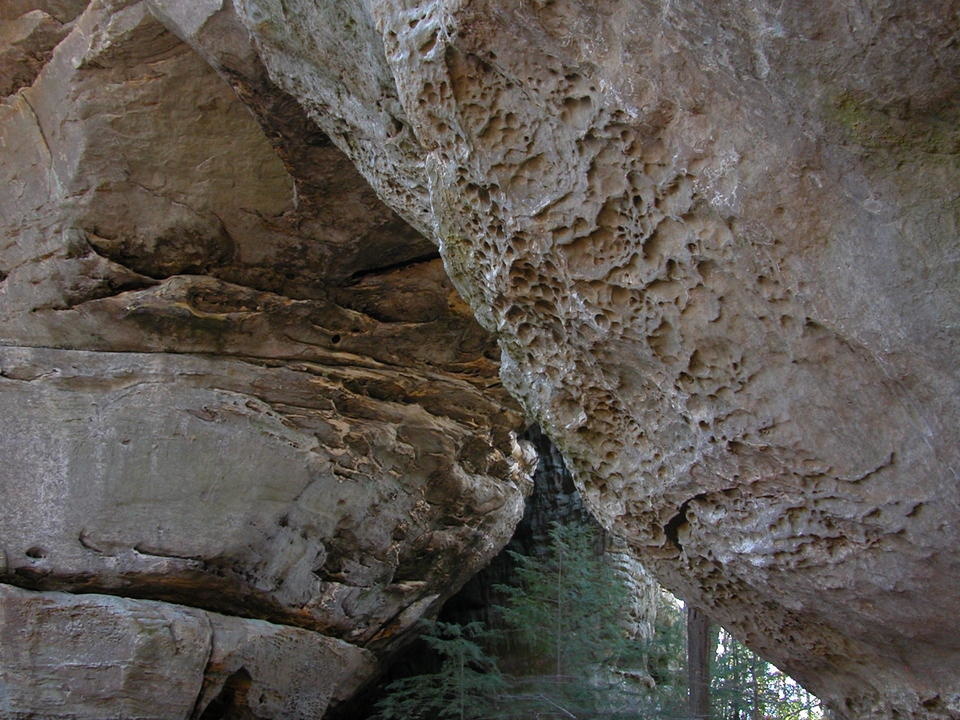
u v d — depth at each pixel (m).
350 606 7.61
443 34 3.35
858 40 2.50
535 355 4.07
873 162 2.69
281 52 4.84
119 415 6.75
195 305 6.86
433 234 4.88
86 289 6.67
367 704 8.72
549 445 10.96
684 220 3.16
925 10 2.37
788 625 3.91
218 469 6.92
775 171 2.85
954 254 2.63
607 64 3.07
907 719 3.66
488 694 7.51
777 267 2.98
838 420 3.10
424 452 7.74
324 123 5.10
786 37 2.61
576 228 3.45
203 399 6.90
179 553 6.82
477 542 8.44
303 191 6.38
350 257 6.94
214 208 6.51
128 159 6.24
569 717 6.93
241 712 7.04
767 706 7.23
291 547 7.20
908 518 3.09
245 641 6.95
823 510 3.34
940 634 3.33
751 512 3.63
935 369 2.77
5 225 6.66
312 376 7.26
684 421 3.63
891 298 2.77
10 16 5.86
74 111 6.05
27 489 6.63
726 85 2.85
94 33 5.72
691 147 3.00
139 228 6.53
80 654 6.36
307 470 7.15
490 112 3.45
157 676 6.49
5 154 6.44
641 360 3.61
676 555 4.11
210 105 6.01
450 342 7.76
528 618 7.93
